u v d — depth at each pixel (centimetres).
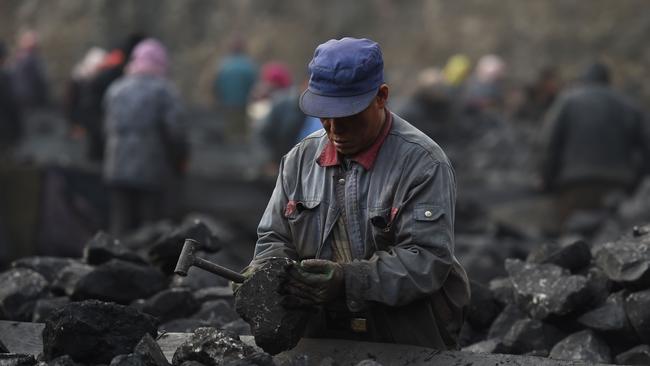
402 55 6350
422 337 784
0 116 3064
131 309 820
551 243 1064
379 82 737
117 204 2175
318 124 2373
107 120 2169
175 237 1120
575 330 973
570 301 950
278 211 798
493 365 758
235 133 3625
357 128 744
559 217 2550
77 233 2258
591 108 2492
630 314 934
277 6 6856
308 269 726
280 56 6600
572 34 6047
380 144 762
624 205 2331
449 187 752
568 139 2516
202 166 3008
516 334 973
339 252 771
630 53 5925
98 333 799
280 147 2452
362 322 790
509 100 4838
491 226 2227
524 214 2786
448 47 6266
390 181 754
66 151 3145
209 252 1150
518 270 1036
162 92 2153
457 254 1791
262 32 6725
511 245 1788
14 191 2219
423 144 757
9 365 786
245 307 749
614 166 2495
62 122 3722
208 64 6669
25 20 6962
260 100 3306
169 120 2145
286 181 796
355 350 783
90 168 2309
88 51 6744
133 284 1055
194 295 1085
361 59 725
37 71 3869
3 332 906
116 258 1100
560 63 5994
